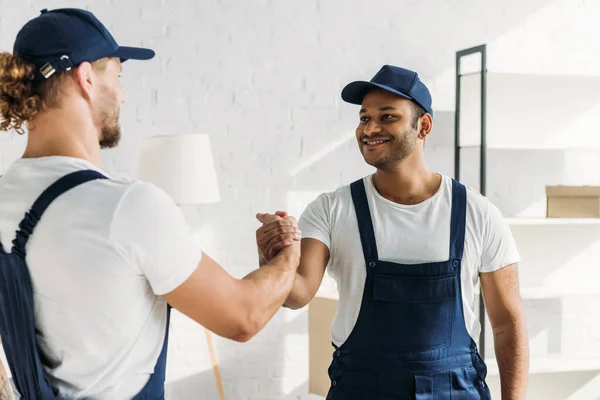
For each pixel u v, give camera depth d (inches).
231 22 144.3
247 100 145.3
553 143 149.9
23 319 51.4
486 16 153.8
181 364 143.7
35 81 51.9
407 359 75.1
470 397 76.5
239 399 146.3
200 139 129.4
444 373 75.6
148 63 141.4
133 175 141.6
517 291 79.7
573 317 154.6
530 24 155.2
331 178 149.4
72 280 50.0
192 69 143.1
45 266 50.3
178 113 142.9
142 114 141.5
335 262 79.4
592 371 148.6
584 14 157.3
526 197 153.3
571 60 156.9
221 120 144.5
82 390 51.6
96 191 50.2
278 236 62.1
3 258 51.7
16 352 53.0
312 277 76.3
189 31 142.7
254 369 146.8
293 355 148.3
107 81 54.2
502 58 154.4
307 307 148.7
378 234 77.5
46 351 52.2
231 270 145.8
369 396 75.3
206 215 144.4
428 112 79.7
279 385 147.8
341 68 148.7
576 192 142.4
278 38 146.1
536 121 152.0
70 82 52.3
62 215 49.9
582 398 149.4
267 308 55.9
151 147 128.5
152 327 53.2
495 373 138.9
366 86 78.2
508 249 78.9
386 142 77.7
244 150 145.6
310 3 147.1
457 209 78.6
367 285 76.7
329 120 148.8
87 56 52.3
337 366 77.8
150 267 50.4
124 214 49.6
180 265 50.8
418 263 76.7
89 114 53.4
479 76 150.6
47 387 51.9
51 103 52.1
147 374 53.4
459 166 149.0
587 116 154.0
